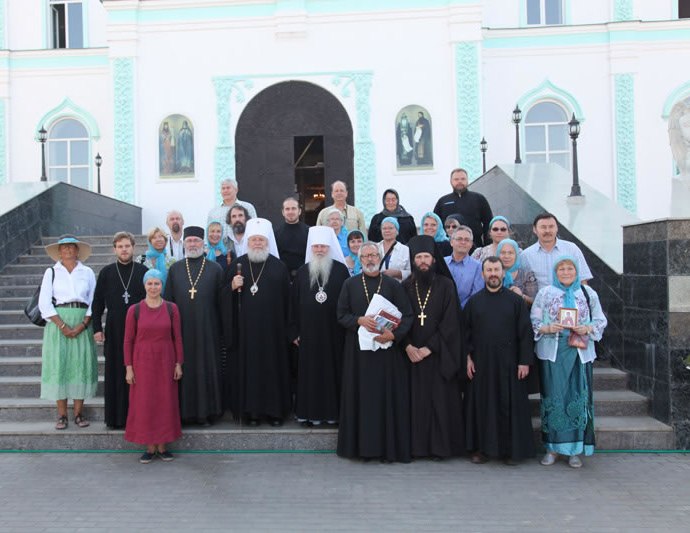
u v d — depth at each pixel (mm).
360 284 6070
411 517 4656
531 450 5680
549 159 16094
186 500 5000
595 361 7340
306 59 14727
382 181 14711
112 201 13672
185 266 6504
